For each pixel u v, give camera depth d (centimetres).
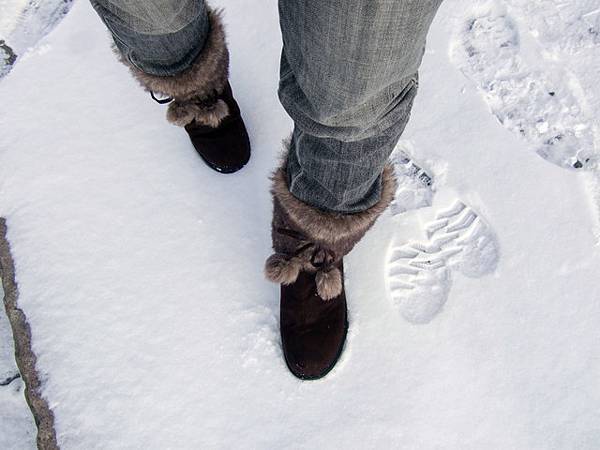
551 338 115
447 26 140
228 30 143
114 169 131
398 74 59
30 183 130
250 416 112
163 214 127
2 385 126
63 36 145
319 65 58
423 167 129
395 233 123
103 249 124
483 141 129
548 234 121
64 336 117
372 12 49
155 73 101
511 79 134
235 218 127
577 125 129
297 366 109
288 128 133
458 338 116
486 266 121
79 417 112
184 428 111
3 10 148
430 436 110
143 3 78
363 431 110
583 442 108
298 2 54
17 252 124
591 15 137
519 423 110
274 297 120
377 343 116
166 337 117
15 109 138
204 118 115
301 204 92
